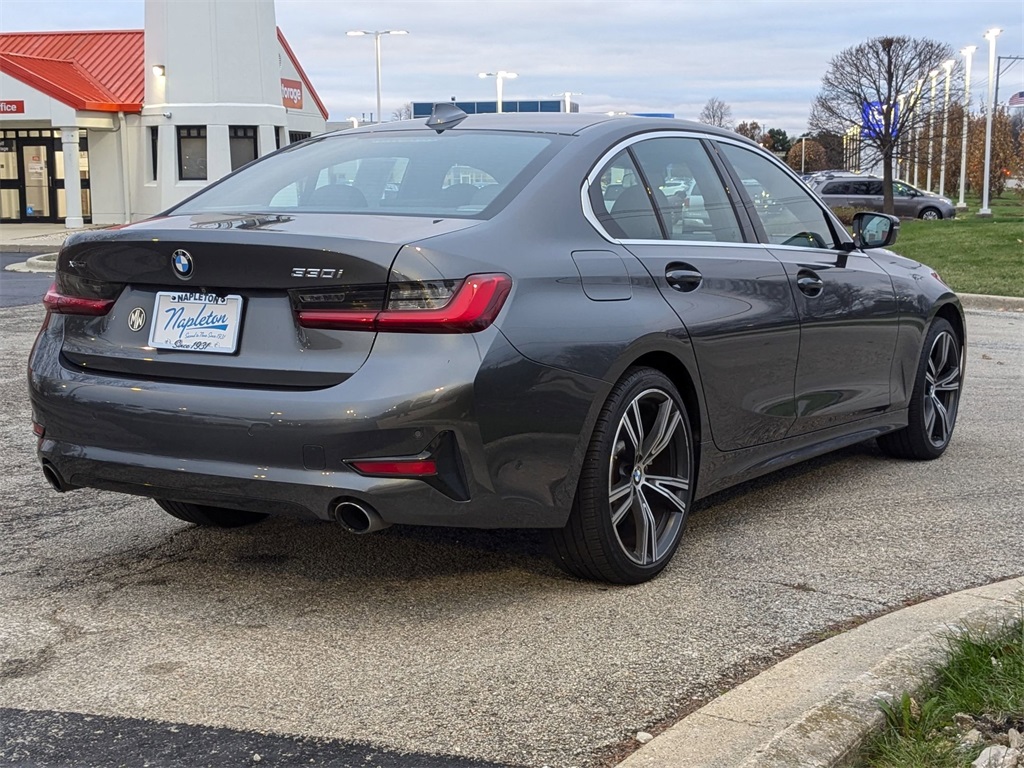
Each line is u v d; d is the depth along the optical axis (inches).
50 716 112.5
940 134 1756.9
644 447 151.3
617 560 146.3
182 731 109.4
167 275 135.3
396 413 123.3
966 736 103.8
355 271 125.7
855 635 128.7
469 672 122.6
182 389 132.9
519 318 131.4
